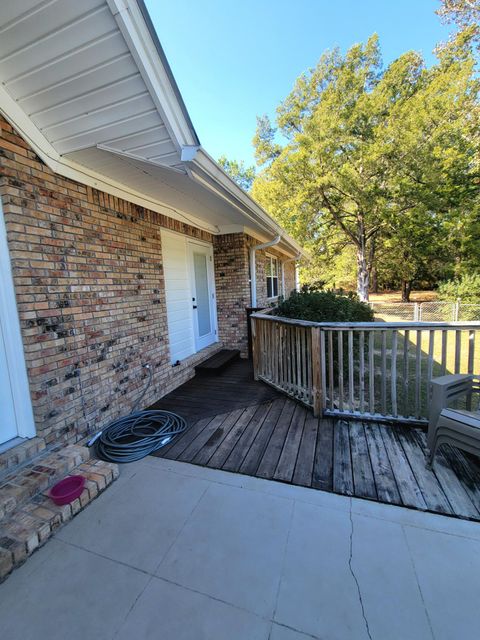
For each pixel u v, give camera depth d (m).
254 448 2.58
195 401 3.74
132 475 2.29
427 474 2.14
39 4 1.65
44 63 1.93
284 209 12.82
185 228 4.79
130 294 3.46
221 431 2.92
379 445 2.54
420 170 11.06
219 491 2.08
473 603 1.31
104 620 1.30
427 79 12.10
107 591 1.43
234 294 5.95
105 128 2.28
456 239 11.64
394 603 1.32
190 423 3.12
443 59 10.98
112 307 3.16
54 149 2.48
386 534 1.67
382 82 12.02
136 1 1.71
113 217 3.20
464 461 2.27
